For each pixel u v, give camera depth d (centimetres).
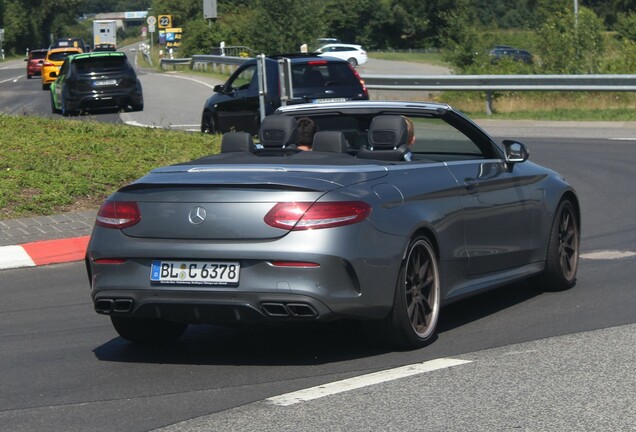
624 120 4159
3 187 2100
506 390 947
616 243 1792
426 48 18038
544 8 7325
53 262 1759
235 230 1023
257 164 1106
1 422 896
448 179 1187
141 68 11556
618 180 2556
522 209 1322
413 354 1100
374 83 4988
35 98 6444
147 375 1051
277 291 1005
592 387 951
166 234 1048
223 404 931
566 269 1427
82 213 2028
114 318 1156
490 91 4594
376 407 903
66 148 2553
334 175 1062
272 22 8162
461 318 1281
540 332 1187
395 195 1090
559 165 2859
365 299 1031
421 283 1127
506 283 1303
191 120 4303
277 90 2970
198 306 1032
